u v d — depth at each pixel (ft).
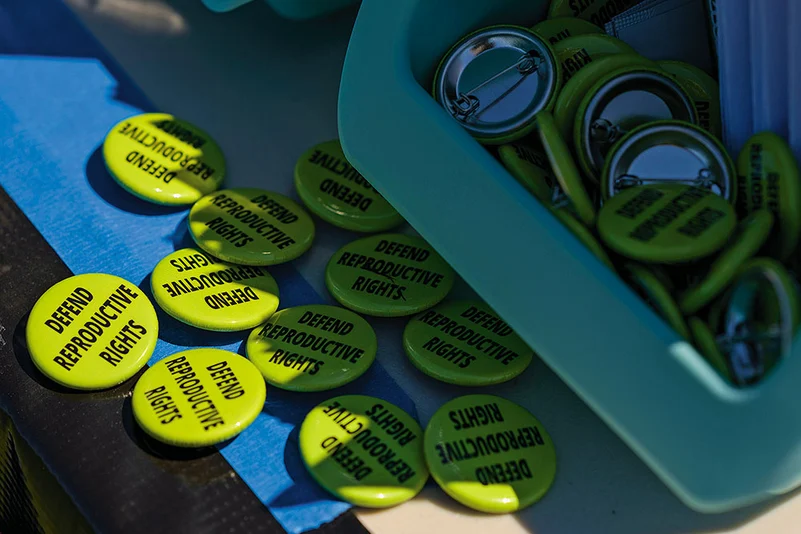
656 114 3.81
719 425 2.99
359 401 3.65
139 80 5.01
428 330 3.91
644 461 3.43
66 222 4.33
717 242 3.25
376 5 3.88
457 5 3.97
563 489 3.50
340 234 4.38
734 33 3.57
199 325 3.85
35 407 3.65
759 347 3.13
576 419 3.72
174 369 3.67
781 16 3.38
